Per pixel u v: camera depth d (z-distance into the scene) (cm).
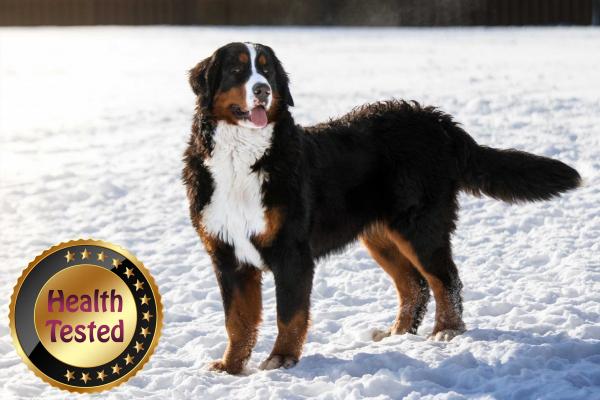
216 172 590
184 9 4725
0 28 4566
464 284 780
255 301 608
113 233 1009
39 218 1075
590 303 679
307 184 606
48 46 3366
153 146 1468
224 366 598
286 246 589
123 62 2794
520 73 2167
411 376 541
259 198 585
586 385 510
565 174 678
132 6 4778
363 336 659
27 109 1903
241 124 580
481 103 1616
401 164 655
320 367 579
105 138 1559
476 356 571
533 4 4266
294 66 2502
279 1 4622
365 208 654
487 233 955
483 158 687
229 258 603
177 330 688
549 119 1480
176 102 1930
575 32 3594
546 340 595
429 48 3009
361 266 865
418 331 674
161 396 534
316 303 762
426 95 1794
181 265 880
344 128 660
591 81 1944
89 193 1177
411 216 650
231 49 591
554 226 955
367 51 2942
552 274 784
